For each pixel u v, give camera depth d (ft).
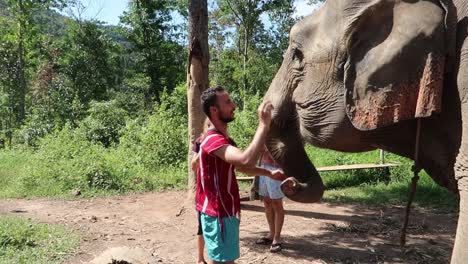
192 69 24.67
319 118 11.58
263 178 18.26
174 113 46.65
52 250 17.47
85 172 30.17
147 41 96.78
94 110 53.93
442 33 9.26
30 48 93.91
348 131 11.23
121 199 27.48
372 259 17.02
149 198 27.55
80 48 91.91
